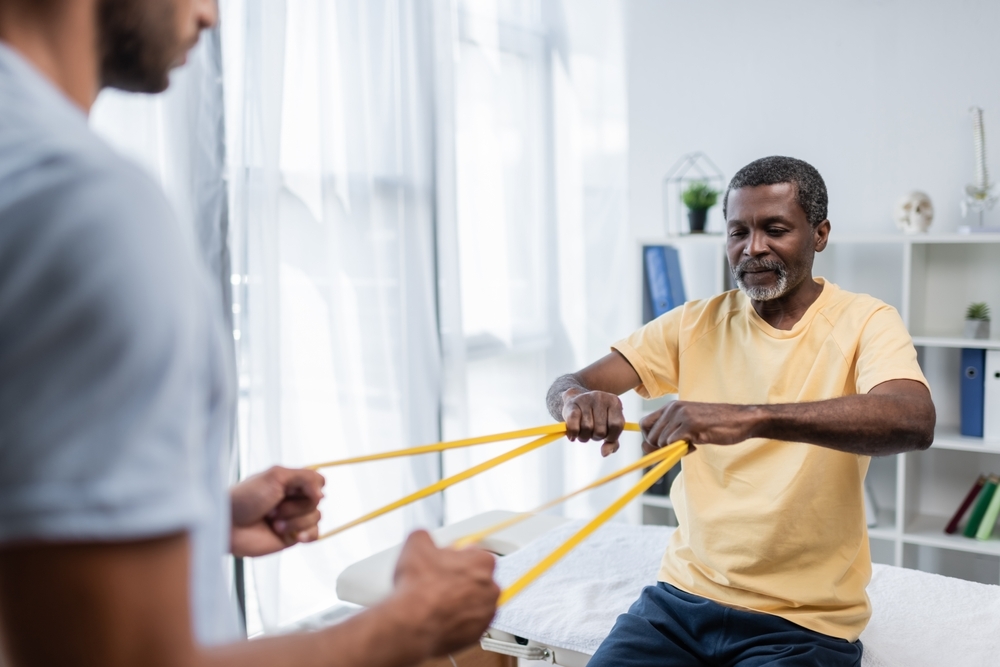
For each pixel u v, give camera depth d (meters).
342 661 0.56
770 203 1.55
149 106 2.20
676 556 1.71
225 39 2.40
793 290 1.60
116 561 0.45
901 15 3.05
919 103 3.05
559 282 3.76
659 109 3.56
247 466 2.49
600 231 3.83
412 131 3.00
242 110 2.43
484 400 3.51
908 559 2.94
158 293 0.46
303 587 2.73
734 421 1.23
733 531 1.56
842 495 1.50
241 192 2.43
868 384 1.43
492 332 3.51
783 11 3.27
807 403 1.28
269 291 2.49
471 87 3.36
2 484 0.44
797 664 1.40
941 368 3.07
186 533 0.48
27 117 0.47
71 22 0.52
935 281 3.06
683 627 1.58
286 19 2.51
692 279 3.53
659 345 1.79
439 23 3.09
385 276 2.94
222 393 0.57
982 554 3.00
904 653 1.66
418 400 3.04
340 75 2.78
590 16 3.69
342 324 2.80
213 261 2.32
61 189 0.45
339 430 2.81
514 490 3.66
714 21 3.42
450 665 1.69
